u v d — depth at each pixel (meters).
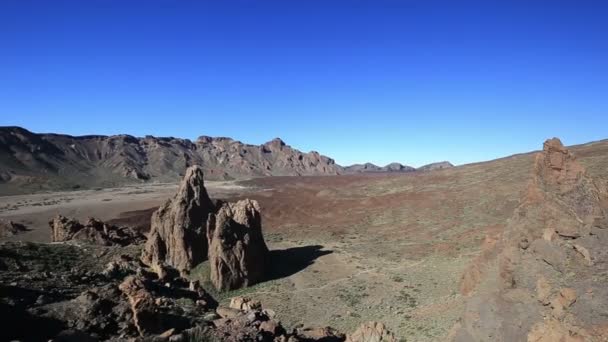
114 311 18.98
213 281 57.94
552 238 29.95
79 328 17.59
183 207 63.72
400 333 37.59
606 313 22.36
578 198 31.52
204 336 18.53
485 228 76.25
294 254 75.19
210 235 61.94
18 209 134.88
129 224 109.06
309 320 45.72
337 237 92.00
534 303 26.83
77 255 34.44
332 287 57.28
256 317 23.25
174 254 61.97
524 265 29.89
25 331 16.89
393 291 52.22
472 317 30.00
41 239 89.62
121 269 28.80
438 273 56.16
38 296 20.30
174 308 21.70
